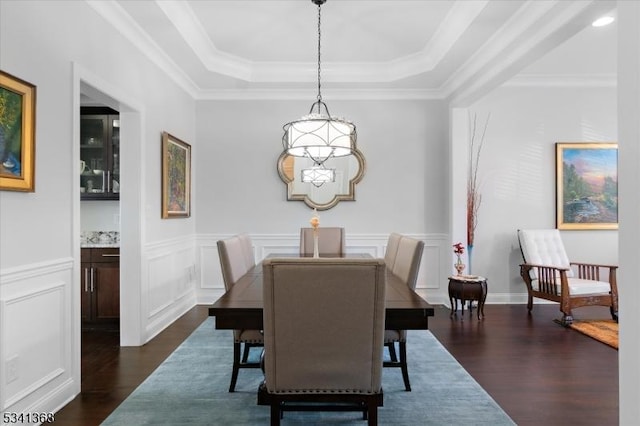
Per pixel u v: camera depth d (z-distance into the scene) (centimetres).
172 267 416
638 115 78
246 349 278
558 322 402
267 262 156
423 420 214
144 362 299
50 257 221
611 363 295
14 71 194
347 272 155
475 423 212
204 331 377
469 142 486
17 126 194
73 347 240
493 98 486
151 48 349
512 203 486
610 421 214
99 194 411
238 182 497
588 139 485
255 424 209
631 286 81
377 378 164
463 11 312
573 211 484
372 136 496
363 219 497
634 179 79
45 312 216
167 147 390
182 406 229
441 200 495
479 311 417
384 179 497
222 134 495
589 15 253
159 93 380
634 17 79
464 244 468
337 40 382
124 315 337
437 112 495
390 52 414
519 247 485
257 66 446
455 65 402
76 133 243
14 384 194
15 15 195
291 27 354
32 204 207
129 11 293
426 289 495
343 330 160
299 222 497
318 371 163
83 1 255
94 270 382
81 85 263
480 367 288
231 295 212
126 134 337
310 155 286
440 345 334
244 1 308
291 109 496
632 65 79
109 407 228
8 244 191
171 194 408
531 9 281
